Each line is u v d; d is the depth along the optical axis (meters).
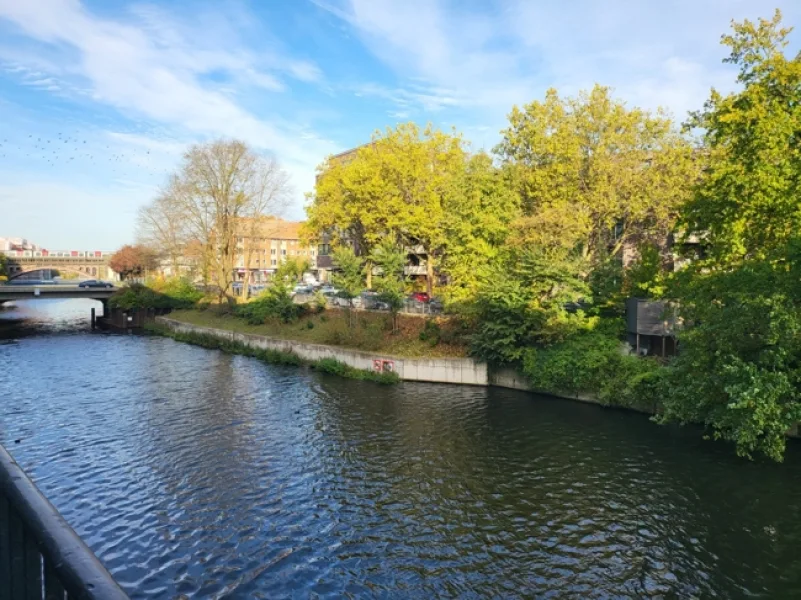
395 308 39.78
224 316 56.78
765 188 21.84
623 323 32.22
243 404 28.44
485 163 42.88
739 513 16.17
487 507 16.83
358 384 33.50
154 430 23.91
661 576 13.32
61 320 73.19
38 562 2.29
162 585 12.89
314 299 52.09
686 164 34.47
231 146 58.41
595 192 35.72
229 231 60.00
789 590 12.71
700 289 21.42
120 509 16.58
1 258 98.00
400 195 45.09
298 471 19.55
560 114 38.34
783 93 23.28
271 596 12.54
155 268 91.62
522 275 31.70
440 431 24.02
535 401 29.23
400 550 14.49
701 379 18.81
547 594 12.70
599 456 20.78
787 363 17.97
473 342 32.12
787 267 19.95
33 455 20.75
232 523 15.82
